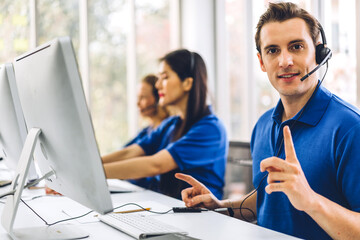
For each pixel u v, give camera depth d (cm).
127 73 386
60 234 109
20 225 121
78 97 93
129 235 110
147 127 301
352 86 245
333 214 102
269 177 100
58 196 168
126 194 176
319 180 125
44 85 99
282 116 144
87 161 95
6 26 349
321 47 135
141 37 393
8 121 142
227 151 218
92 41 373
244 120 359
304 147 130
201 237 108
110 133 380
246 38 352
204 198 141
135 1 389
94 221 126
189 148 217
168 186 221
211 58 399
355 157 116
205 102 232
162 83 238
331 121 126
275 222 136
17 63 121
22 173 107
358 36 239
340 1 249
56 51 93
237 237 108
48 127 103
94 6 374
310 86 134
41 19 357
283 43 132
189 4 399
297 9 133
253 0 346
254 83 347
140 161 212
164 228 112
